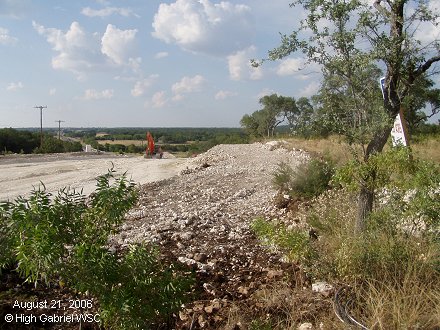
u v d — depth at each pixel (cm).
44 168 2317
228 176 1614
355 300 447
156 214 984
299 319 438
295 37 563
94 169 2323
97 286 342
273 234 551
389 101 570
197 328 432
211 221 898
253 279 561
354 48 553
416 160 562
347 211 719
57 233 337
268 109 5406
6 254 350
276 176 1190
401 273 473
